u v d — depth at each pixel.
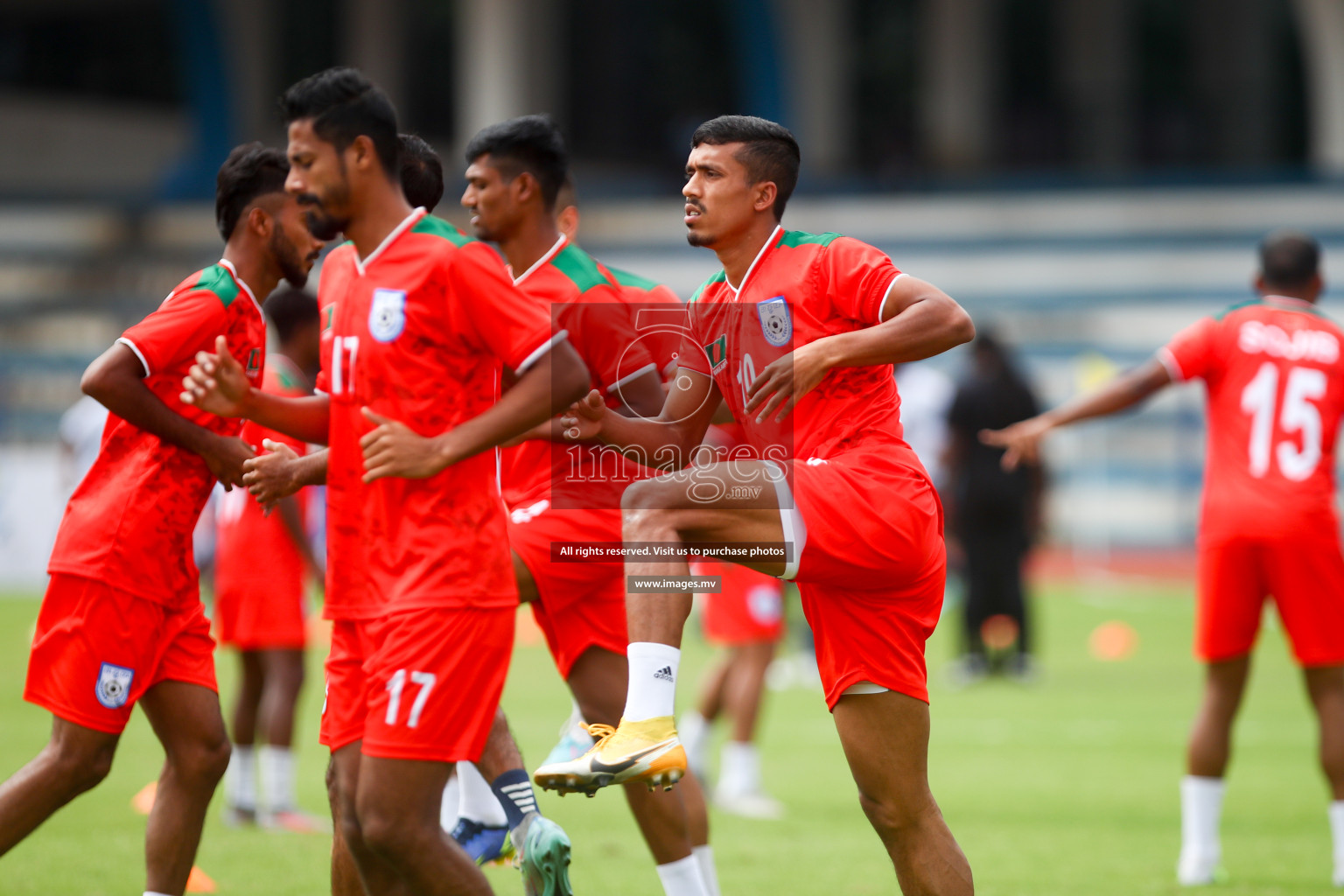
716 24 128.62
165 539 15.65
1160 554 78.31
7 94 121.50
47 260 104.69
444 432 13.59
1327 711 21.11
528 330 13.36
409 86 129.62
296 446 22.98
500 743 16.80
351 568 13.96
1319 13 91.25
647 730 13.78
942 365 82.00
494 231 17.17
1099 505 79.31
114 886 19.62
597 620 17.64
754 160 15.35
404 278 13.54
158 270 102.38
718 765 31.73
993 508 43.25
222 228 16.16
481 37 97.94
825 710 38.28
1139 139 117.81
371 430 13.66
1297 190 91.56
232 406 14.40
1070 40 114.50
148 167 125.06
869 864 21.80
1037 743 32.62
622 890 20.03
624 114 129.25
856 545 14.68
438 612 13.30
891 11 125.88
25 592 62.59
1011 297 92.94
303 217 16.05
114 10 128.25
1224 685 21.11
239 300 15.88
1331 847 22.86
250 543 24.56
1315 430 21.56
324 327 14.48
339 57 129.12
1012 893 19.67
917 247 96.50
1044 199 95.81
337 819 14.84
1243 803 26.28
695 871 17.11
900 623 15.18
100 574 15.33
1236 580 21.34
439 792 13.47
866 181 99.38
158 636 15.69
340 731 14.10
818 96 104.06
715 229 15.44
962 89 105.56
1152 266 91.31
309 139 13.50
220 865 21.14
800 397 14.73
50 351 95.69
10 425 81.25
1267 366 21.78
